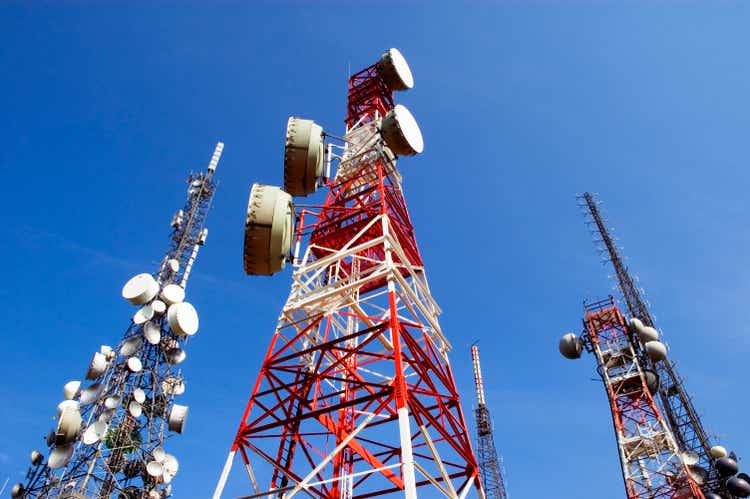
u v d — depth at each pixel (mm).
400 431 20109
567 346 70125
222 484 22094
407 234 34031
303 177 28359
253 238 24891
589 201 84562
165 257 64125
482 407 82250
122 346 54344
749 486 53188
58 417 49906
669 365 68062
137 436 51094
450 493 22703
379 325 24938
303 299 28719
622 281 76188
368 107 42375
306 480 21000
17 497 45562
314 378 25500
